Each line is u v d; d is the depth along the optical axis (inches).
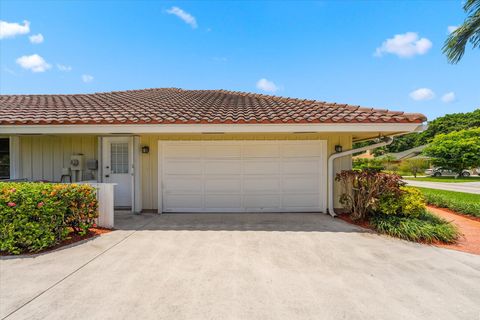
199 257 195.6
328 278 162.1
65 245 218.8
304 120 279.9
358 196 302.5
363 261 189.5
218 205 366.0
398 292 145.6
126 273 167.5
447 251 211.9
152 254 201.5
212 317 121.8
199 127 287.7
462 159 1220.5
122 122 281.7
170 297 138.8
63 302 133.6
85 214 241.8
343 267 178.7
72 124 283.4
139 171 361.7
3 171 367.9
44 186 217.6
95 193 261.6
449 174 1376.7
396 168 1530.5
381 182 281.7
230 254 202.1
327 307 130.6
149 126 286.8
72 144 379.9
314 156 367.2
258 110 341.4
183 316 122.5
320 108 337.1
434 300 137.7
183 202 366.0
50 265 179.5
